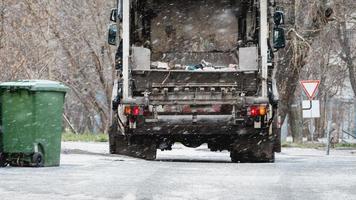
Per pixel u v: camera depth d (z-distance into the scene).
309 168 20.70
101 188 13.91
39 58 59.56
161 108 25.89
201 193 13.21
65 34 66.56
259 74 26.03
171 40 28.47
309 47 56.19
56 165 20.58
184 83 26.00
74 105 94.12
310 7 56.66
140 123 25.91
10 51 55.59
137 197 12.52
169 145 27.83
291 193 13.34
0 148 20.14
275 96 26.14
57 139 20.56
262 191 13.64
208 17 28.55
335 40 81.62
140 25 28.28
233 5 28.36
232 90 25.77
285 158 33.00
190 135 26.73
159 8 28.45
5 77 55.22
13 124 20.14
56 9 65.19
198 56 28.50
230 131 25.81
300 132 69.25
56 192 13.23
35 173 17.59
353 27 79.00
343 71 94.00
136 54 26.61
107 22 67.25
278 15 27.00
